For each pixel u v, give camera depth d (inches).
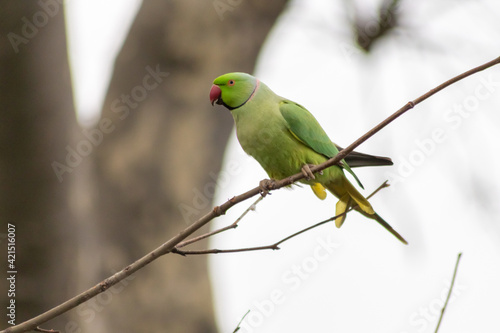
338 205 387.2
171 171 519.2
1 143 388.5
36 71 389.4
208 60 524.7
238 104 369.4
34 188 395.5
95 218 491.2
